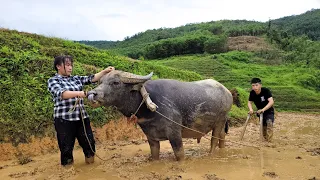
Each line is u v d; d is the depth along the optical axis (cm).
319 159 671
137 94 588
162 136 617
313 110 2766
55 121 581
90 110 902
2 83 831
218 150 745
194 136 681
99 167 601
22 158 661
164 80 639
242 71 4606
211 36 7344
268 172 563
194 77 1914
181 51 6756
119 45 9275
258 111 881
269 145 821
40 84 901
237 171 573
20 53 1052
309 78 4222
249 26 8606
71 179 534
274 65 5356
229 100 717
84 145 610
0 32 1304
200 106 644
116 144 838
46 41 1487
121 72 578
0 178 551
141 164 618
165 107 602
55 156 710
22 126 756
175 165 606
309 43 6512
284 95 3344
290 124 1520
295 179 531
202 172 566
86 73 1053
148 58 6575
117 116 957
